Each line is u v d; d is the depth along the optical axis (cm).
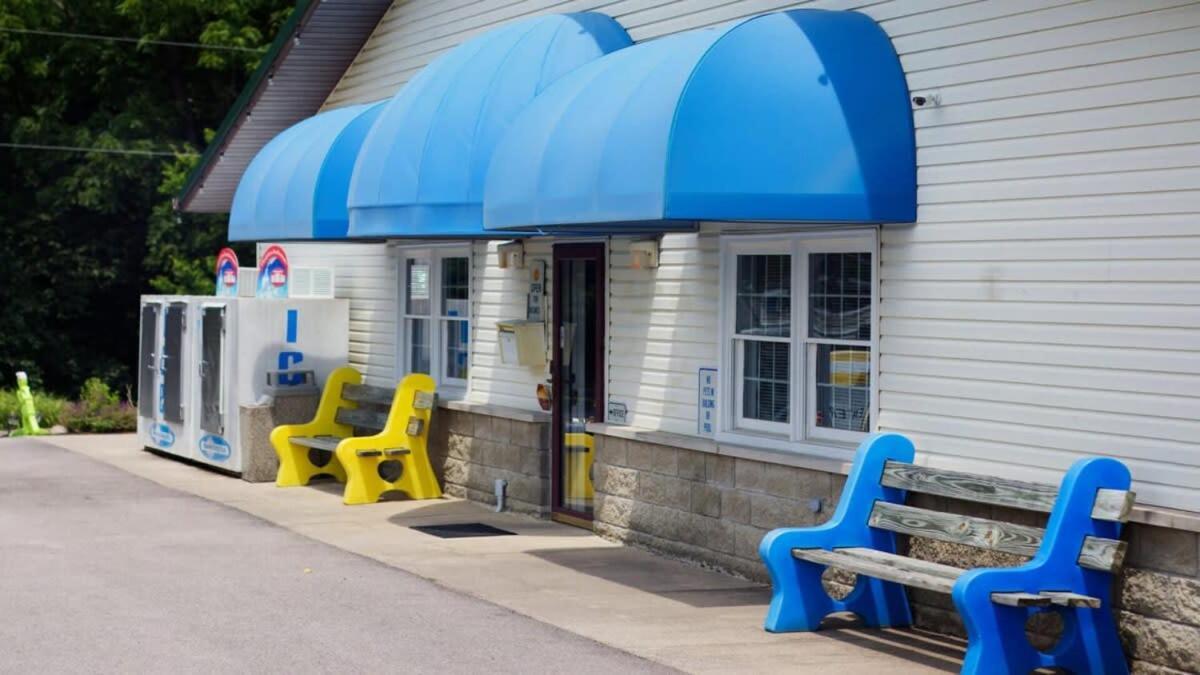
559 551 1259
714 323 1196
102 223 3481
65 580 1098
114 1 3403
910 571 874
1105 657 827
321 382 1769
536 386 1459
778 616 948
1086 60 885
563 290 1419
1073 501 827
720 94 984
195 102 3497
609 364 1323
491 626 956
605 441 1312
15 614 980
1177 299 831
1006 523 877
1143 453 848
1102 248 874
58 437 2239
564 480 1426
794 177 987
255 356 1731
